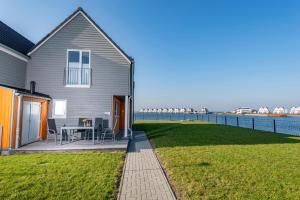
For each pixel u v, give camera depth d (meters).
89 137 12.09
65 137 11.23
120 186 5.00
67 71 12.45
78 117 12.25
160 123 27.23
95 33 12.85
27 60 12.23
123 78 12.81
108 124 12.45
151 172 6.11
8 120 8.91
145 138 13.20
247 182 5.14
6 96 9.05
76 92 12.38
